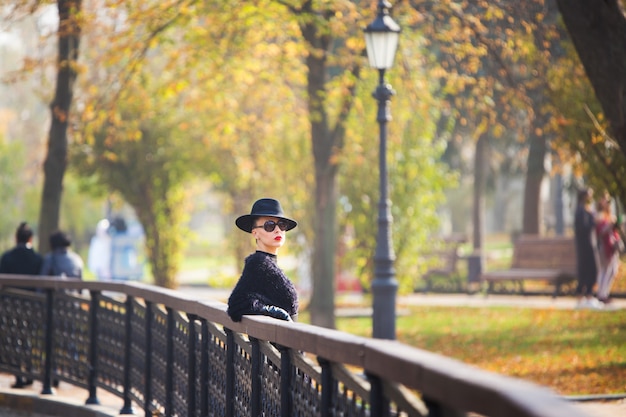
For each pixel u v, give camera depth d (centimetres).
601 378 1694
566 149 2458
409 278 3469
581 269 3091
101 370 1570
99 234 4444
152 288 1343
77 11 2533
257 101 3419
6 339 1841
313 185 3631
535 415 357
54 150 2630
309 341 700
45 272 2042
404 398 533
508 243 8606
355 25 2758
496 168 6319
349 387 637
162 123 3884
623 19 1506
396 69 2995
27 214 7381
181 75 2833
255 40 2858
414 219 3428
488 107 2894
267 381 867
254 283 941
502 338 2419
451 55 2962
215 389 1071
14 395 1709
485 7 2555
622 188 2094
